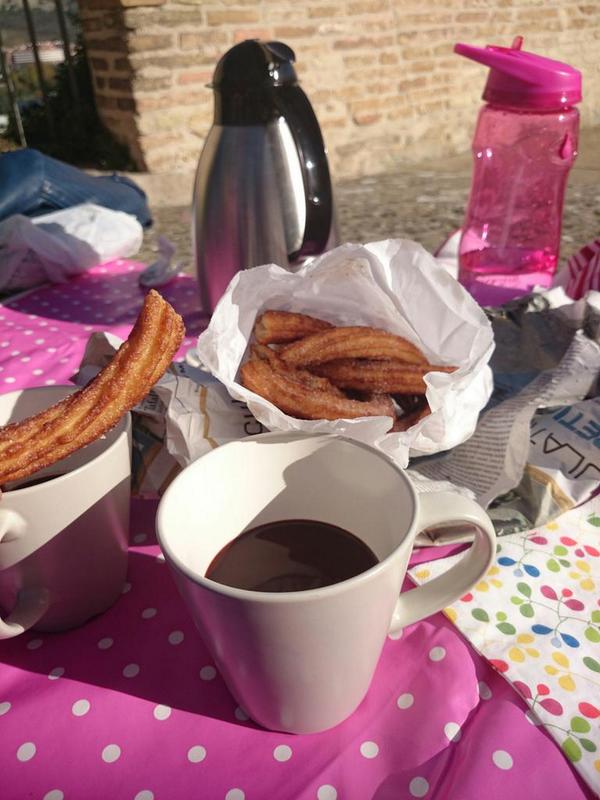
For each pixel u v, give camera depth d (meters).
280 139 0.76
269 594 0.28
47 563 0.37
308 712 0.33
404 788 0.32
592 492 0.50
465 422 0.50
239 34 2.66
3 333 0.83
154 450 0.52
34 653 0.40
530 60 0.75
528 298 0.69
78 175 1.29
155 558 0.46
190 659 0.39
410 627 0.40
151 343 0.39
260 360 0.53
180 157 2.69
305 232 0.80
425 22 3.18
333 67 2.96
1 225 0.96
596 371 0.54
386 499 0.36
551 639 0.39
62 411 0.37
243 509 0.40
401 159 3.28
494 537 0.34
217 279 0.82
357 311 0.59
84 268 1.01
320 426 0.45
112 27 2.48
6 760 0.34
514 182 0.92
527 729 0.34
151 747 0.34
